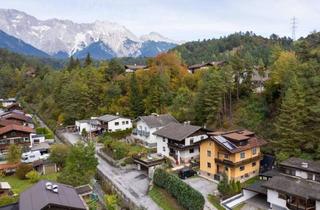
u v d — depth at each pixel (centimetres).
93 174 4825
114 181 4988
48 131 7906
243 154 4544
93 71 10088
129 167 5572
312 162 4022
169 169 5050
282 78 5841
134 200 4278
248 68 6888
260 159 4853
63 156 5544
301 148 4566
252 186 4044
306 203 3412
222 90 6053
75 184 4400
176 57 10038
